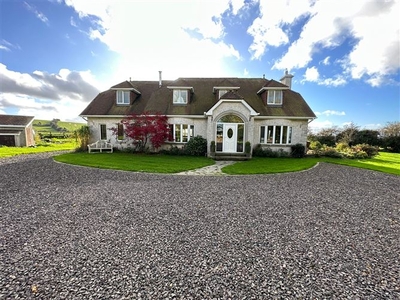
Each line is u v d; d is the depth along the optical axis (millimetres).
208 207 5918
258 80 22797
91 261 3326
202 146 17406
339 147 21906
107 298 2539
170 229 4535
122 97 19859
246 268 3219
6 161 13336
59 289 2691
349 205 6301
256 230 4559
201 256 3529
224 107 16391
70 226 4609
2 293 2609
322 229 4676
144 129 16625
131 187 7855
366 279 3004
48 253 3545
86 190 7398
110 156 16062
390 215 5566
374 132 29391
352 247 3920
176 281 2889
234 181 9031
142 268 3172
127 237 4148
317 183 8898
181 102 19172
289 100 19688
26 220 4898
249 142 16156
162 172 10570
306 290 2748
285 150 18375
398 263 3426
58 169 10953
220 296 2623
